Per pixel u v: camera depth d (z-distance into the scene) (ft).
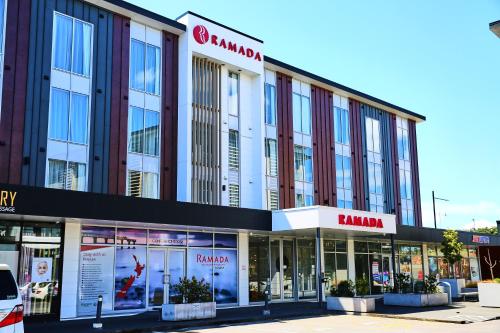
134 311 64.59
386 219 82.38
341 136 105.50
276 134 91.15
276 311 67.82
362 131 111.14
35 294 56.24
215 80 82.12
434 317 61.57
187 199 72.33
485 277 104.17
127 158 68.74
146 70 73.36
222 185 79.66
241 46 85.51
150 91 73.31
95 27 68.28
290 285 86.63
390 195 115.14
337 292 71.97
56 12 64.49
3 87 58.44
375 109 116.57
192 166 75.82
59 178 61.67
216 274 75.00
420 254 118.73
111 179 66.44
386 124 118.93
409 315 63.77
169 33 77.41
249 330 50.90
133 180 68.95
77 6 66.85
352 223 75.66
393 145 119.65
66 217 53.72
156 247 68.54
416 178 124.88
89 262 61.31
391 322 58.80
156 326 51.93
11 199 49.26
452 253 105.50
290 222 73.92
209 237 75.10
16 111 59.00
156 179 71.82
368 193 108.99
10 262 55.21
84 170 64.13
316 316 65.21
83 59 66.44
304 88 99.14
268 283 77.00
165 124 74.23
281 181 89.81
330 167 100.94
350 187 104.88
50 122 61.87
